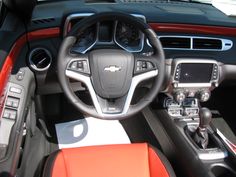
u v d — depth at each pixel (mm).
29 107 2141
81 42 1927
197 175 1903
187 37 2242
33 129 2326
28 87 2029
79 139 2494
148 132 2389
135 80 1867
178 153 2064
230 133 2686
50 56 2090
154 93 1909
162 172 1681
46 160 1773
